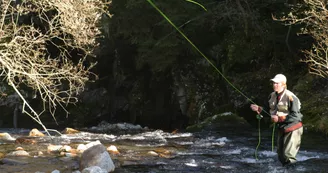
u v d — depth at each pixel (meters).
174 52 15.23
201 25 15.67
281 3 15.24
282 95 5.55
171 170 5.91
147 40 15.21
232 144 9.09
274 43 14.98
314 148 8.05
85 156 5.89
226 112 13.86
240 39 15.61
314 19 11.36
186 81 16.52
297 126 5.53
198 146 8.72
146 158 6.95
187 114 16.36
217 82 15.84
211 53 16.34
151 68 16.67
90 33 8.73
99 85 19.31
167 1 14.45
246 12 15.09
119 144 9.09
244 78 14.95
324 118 10.64
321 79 12.68
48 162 6.36
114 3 14.93
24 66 7.93
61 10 7.96
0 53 7.22
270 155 7.34
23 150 7.67
